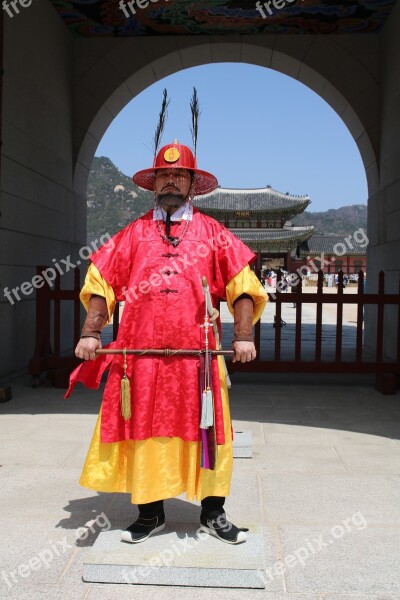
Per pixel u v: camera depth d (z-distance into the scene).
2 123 6.32
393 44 7.84
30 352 7.54
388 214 8.09
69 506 3.29
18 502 3.35
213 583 2.46
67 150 8.77
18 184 6.84
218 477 2.65
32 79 7.21
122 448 2.72
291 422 5.18
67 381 6.55
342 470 3.92
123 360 2.69
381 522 3.10
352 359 8.40
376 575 2.56
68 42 8.63
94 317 2.71
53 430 4.86
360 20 8.19
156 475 2.62
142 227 2.81
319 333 6.55
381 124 8.51
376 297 6.48
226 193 58.28
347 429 4.96
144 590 2.43
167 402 2.63
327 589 2.45
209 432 2.57
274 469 3.94
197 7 7.79
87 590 2.43
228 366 6.57
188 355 2.66
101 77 8.89
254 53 8.98
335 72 8.70
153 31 8.62
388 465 4.04
